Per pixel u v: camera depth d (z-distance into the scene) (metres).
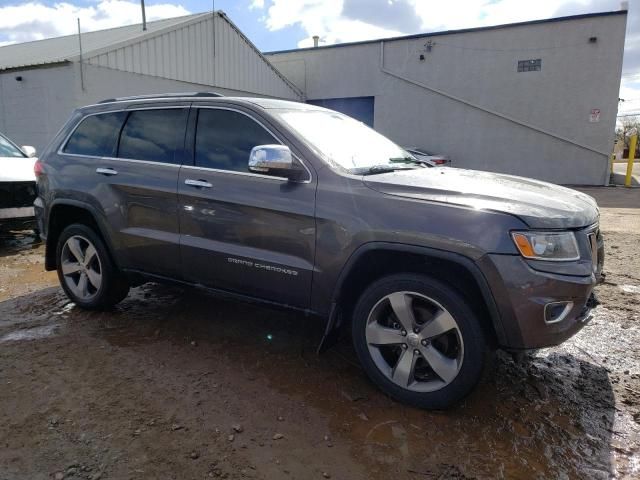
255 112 3.37
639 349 3.69
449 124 19.53
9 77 13.34
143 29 15.66
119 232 3.89
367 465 2.39
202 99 3.64
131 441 2.54
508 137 18.64
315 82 22.02
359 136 3.79
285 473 2.32
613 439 2.61
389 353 3.06
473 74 18.81
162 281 3.85
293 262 3.09
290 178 3.10
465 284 2.73
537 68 17.78
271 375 3.25
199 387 3.08
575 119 17.55
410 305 2.84
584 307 2.69
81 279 4.37
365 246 2.82
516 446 2.54
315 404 2.91
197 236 3.50
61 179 4.22
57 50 15.43
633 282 5.31
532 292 2.50
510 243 2.52
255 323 4.12
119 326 4.05
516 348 2.62
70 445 2.50
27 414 2.77
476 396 3.03
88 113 4.30
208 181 3.41
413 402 2.86
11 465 2.35
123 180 3.82
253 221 3.21
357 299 3.19
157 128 3.82
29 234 7.92
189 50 15.67
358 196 2.88
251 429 2.66
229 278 3.41
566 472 2.35
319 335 3.89
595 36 16.78
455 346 2.79
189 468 2.35
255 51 18.66
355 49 20.88
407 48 19.80
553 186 3.33
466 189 2.79
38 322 4.13
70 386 3.08
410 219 2.71
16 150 7.72
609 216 10.20
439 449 2.51
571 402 2.97
